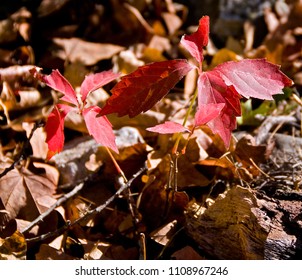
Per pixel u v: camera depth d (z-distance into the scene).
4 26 0.69
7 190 0.52
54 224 0.51
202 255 0.50
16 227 0.50
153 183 0.53
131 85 0.44
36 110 0.62
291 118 0.61
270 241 0.45
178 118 0.61
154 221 0.52
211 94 0.45
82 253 0.50
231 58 0.69
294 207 0.47
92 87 0.48
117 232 0.52
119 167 0.54
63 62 0.69
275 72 0.46
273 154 0.56
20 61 0.68
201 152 0.54
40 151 0.56
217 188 0.54
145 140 0.60
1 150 0.58
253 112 0.61
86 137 0.60
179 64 0.45
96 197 0.54
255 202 0.47
